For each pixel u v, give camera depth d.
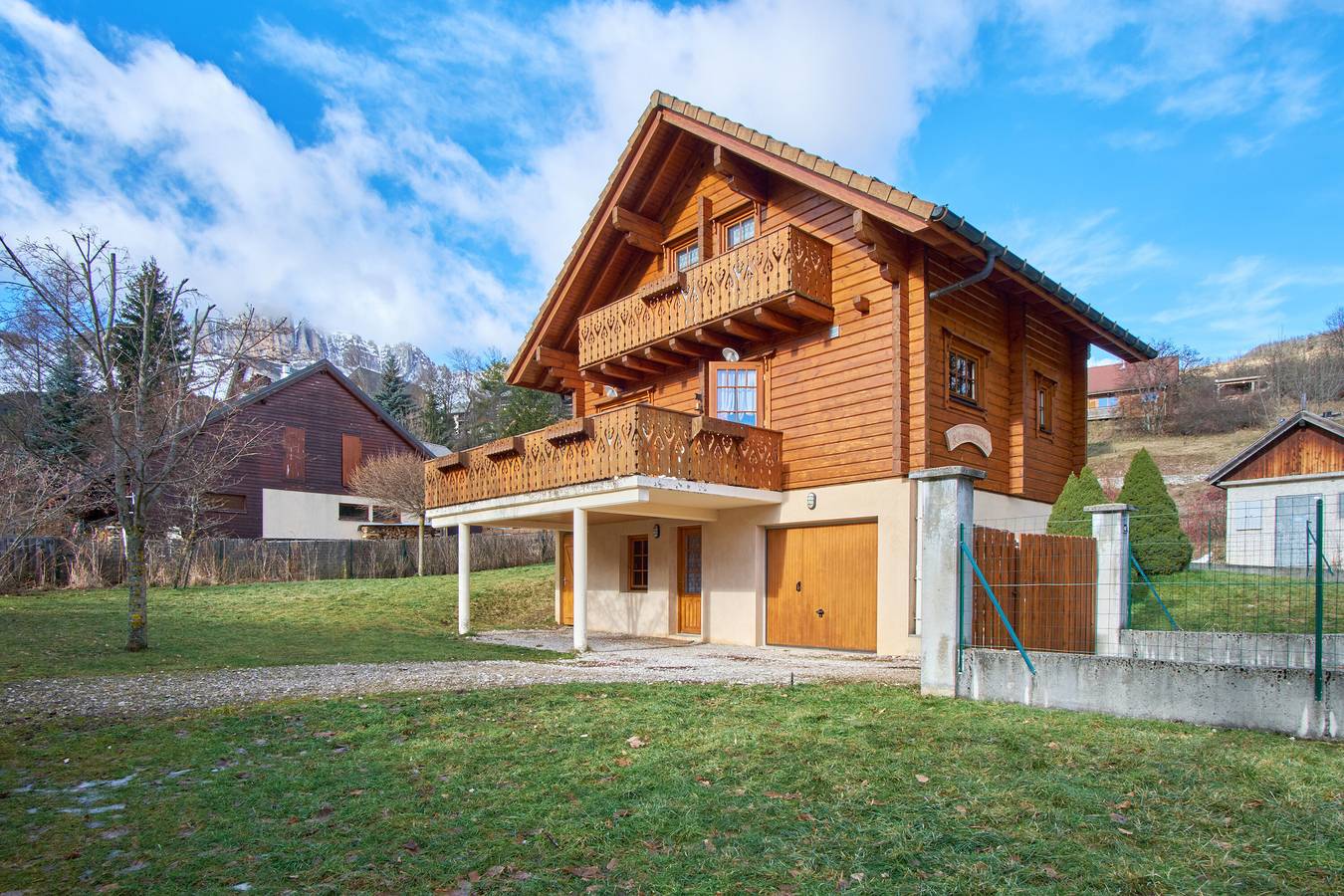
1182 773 4.47
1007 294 12.89
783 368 12.63
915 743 5.21
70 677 8.60
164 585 21.38
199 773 5.09
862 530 11.55
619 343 14.01
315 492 31.58
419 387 64.81
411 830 4.02
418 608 17.34
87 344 10.68
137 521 10.98
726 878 3.39
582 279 15.48
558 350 16.34
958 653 6.68
